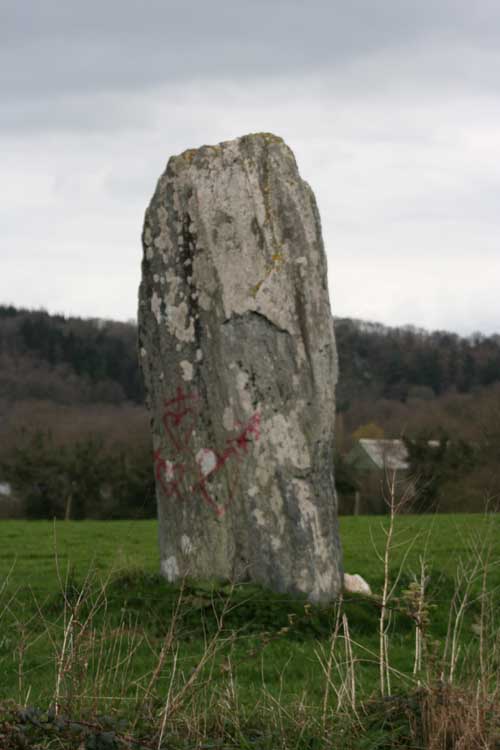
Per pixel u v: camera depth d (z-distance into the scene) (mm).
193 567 12398
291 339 12133
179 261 12758
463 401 42594
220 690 8141
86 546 19734
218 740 6965
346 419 53812
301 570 11828
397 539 18703
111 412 64625
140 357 13102
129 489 39156
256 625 10992
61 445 42125
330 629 11031
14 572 15227
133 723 7035
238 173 12516
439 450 31594
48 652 9758
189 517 12516
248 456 12164
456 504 30688
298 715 7449
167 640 7562
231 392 12289
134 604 11508
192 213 12664
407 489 10617
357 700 7824
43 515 39531
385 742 6988
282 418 12086
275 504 12016
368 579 13969
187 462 12586
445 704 7059
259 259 12305
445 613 11883
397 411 54344
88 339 82875
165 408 12805
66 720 6723
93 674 8523
